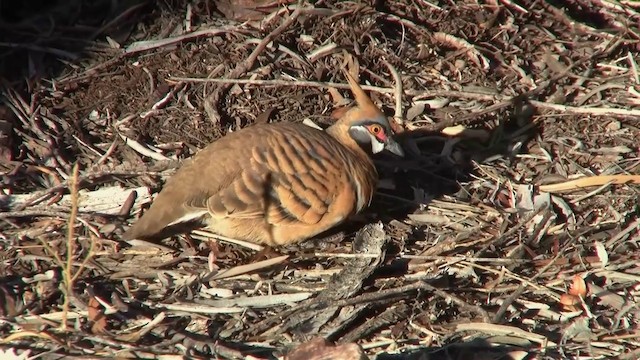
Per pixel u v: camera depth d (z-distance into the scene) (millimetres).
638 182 12070
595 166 12594
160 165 11977
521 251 10977
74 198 8875
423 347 9688
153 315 9938
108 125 12703
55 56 13703
